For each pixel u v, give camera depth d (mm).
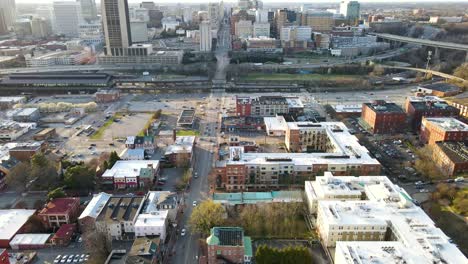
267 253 166250
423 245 165500
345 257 158500
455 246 165625
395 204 199250
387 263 154000
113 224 197625
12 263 177750
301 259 164875
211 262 175250
